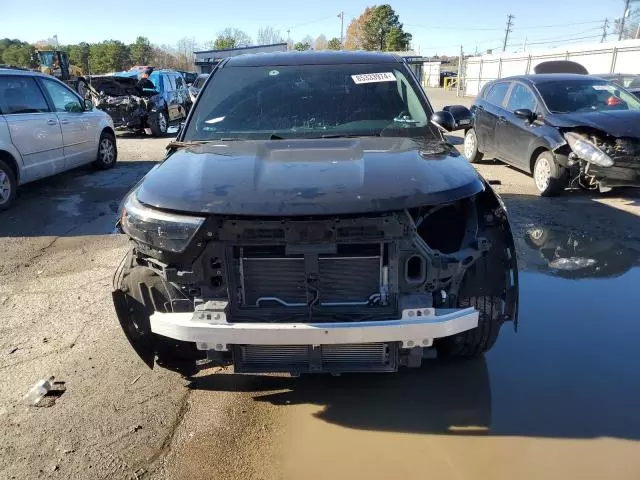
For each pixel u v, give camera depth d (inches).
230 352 103.3
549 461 99.9
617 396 119.3
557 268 195.5
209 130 142.7
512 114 335.9
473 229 105.7
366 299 99.3
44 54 912.3
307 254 95.7
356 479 96.3
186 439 107.0
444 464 99.6
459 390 121.9
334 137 137.6
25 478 96.8
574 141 279.0
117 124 615.2
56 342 146.0
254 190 97.0
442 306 103.7
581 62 1020.5
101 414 114.7
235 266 98.2
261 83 152.9
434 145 126.5
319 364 101.1
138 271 112.0
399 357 103.4
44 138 314.8
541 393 120.6
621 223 247.4
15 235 245.0
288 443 105.7
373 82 152.1
